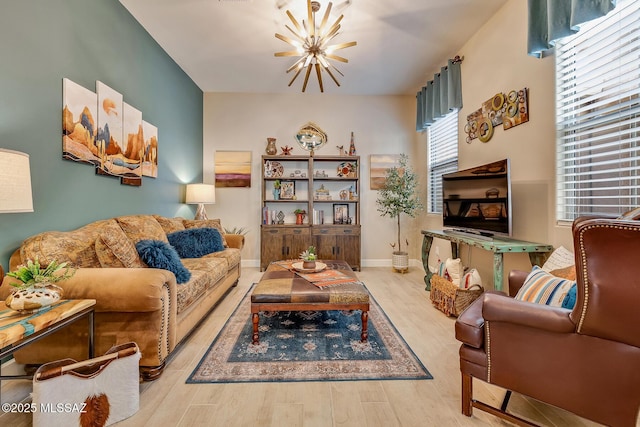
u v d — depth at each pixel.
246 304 2.98
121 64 2.71
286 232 4.48
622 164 1.82
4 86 1.68
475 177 2.82
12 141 1.73
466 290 2.54
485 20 2.96
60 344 1.64
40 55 1.90
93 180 2.37
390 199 4.43
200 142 4.70
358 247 4.52
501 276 2.21
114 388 1.34
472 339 1.35
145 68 3.12
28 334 1.17
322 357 1.94
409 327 2.43
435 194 4.41
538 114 2.36
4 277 1.64
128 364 1.39
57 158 2.03
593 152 1.99
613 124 1.87
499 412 1.31
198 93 4.61
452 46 3.43
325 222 4.92
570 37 2.11
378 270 4.57
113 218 2.51
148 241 2.14
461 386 1.51
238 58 3.70
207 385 1.64
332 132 4.89
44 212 1.94
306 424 1.34
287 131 4.87
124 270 1.66
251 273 4.34
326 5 2.70
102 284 1.57
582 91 2.04
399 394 1.56
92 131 2.33
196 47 3.44
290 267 2.81
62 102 2.07
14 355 1.64
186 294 2.01
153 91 3.29
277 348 2.06
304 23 2.70
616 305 0.97
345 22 2.96
